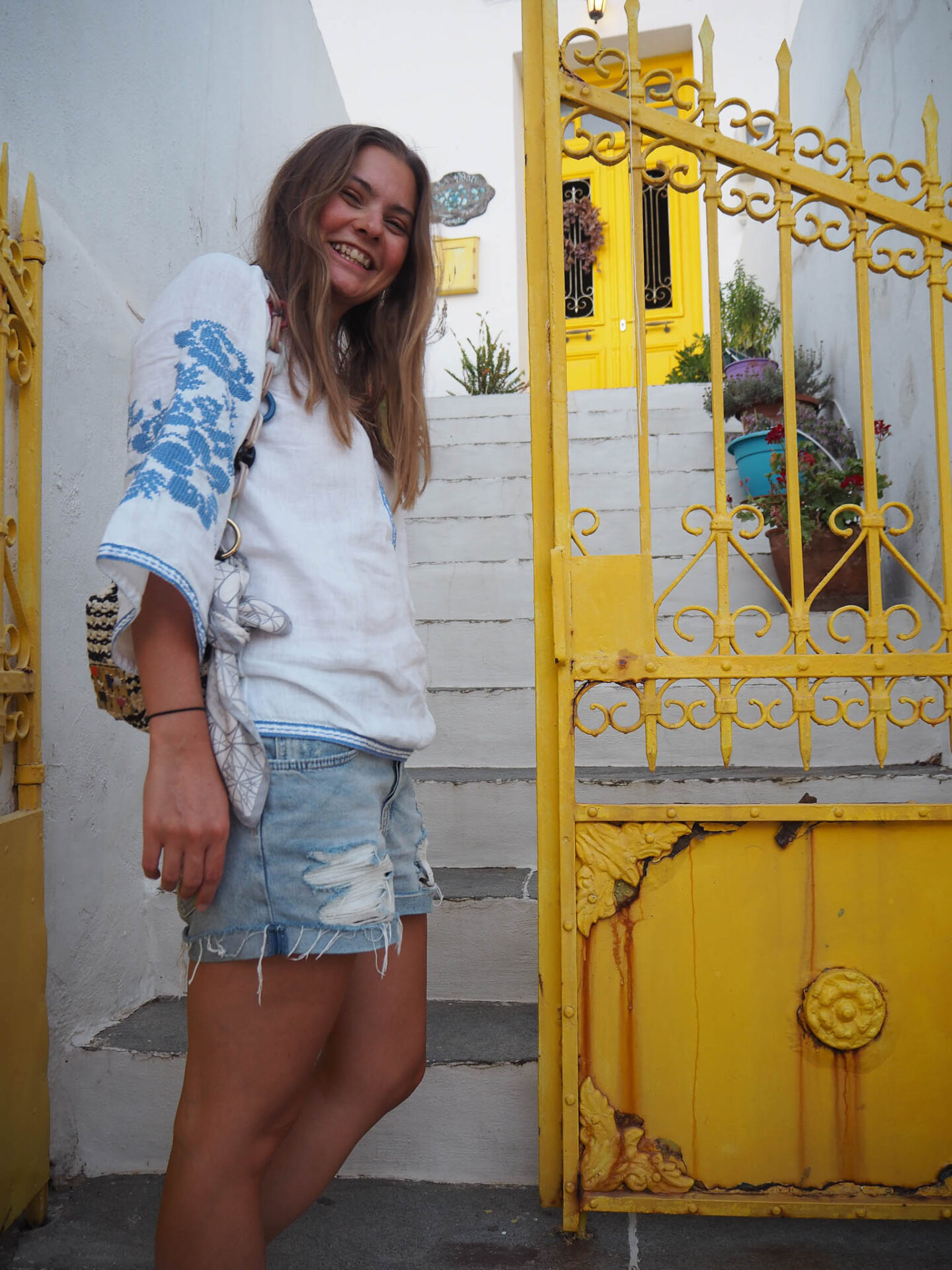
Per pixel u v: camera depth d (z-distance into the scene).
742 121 1.65
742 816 1.52
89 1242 1.54
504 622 3.10
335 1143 1.22
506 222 6.63
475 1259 1.47
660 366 6.73
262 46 3.78
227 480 0.96
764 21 6.43
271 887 0.97
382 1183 1.72
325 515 1.06
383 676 1.06
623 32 6.62
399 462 1.27
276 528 1.02
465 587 3.41
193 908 1.02
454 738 2.83
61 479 1.86
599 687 2.77
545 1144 1.62
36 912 1.58
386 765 1.10
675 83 1.63
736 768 2.62
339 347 1.29
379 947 1.03
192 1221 0.98
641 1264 1.45
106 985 1.97
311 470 1.06
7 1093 1.47
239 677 0.97
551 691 1.61
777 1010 1.52
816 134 1.63
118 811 2.06
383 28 6.93
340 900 0.99
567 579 1.58
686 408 4.30
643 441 1.61
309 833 0.98
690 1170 1.52
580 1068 1.54
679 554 3.42
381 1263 1.45
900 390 3.05
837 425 3.51
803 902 1.52
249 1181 1.01
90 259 2.06
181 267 2.74
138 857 2.15
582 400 4.54
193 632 0.95
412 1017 1.27
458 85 6.80
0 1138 1.44
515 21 6.80
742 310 4.63
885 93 3.20
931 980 1.51
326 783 0.99
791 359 1.62
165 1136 1.77
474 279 6.52
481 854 2.46
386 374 1.30
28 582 1.60
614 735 2.75
